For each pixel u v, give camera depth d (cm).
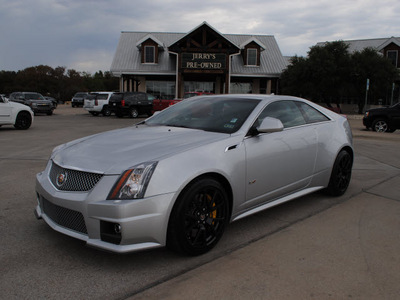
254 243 344
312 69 2792
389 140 1204
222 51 2758
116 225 273
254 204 372
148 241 281
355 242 348
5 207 440
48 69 7900
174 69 3056
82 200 282
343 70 2800
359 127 1788
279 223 398
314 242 347
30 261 303
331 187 490
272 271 289
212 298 250
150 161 288
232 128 365
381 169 696
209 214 318
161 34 3500
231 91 3281
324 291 261
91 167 293
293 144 409
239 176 342
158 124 413
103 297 251
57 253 318
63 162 320
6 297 249
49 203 317
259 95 433
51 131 1377
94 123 1839
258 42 3100
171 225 290
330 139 473
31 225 382
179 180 288
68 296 252
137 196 273
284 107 428
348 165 514
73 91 7950
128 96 2303
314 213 433
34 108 2442
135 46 3316
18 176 603
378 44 3494
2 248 326
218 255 317
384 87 2847
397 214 431
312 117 468
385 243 347
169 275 282
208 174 316
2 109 1338
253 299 250
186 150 309
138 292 257
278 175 392
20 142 1038
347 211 441
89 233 282
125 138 353
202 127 380
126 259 308
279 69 3172
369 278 280
